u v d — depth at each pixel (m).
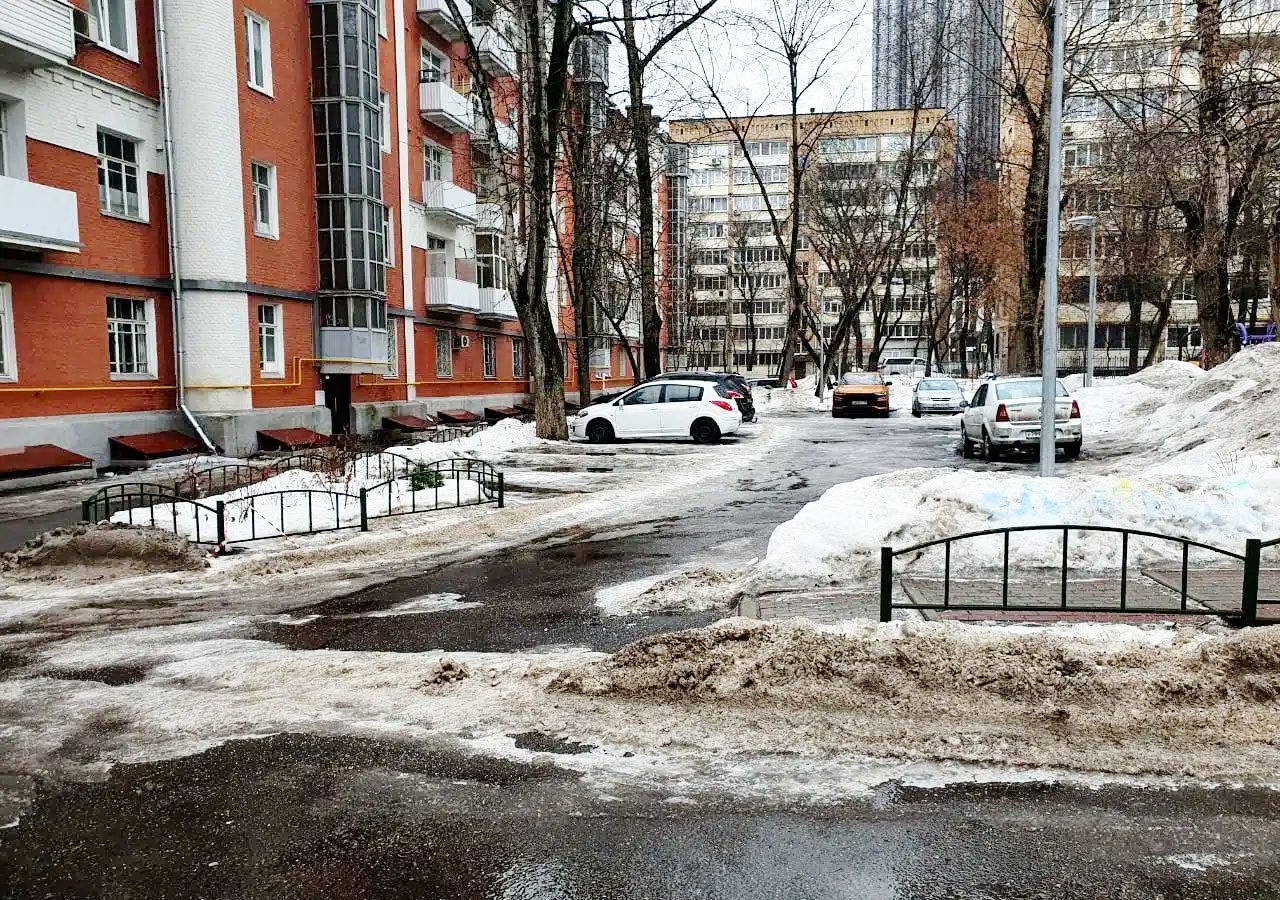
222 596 7.56
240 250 19.86
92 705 4.84
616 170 29.58
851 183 49.12
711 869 3.15
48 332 16.17
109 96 17.44
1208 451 12.07
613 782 3.81
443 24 29.55
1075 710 4.29
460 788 3.78
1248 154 15.68
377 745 4.22
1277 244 18.16
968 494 7.43
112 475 16.12
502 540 9.98
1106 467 14.41
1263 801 3.54
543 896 3.02
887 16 42.62
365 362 23.30
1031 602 5.94
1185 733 4.08
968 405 18.97
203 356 19.45
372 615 6.84
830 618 5.73
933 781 3.74
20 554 8.55
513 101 33.69
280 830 3.47
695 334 66.88
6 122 15.57
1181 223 26.55
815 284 79.38
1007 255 40.66
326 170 22.80
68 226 15.77
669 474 15.92
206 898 3.04
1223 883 3.02
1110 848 3.24
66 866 3.25
